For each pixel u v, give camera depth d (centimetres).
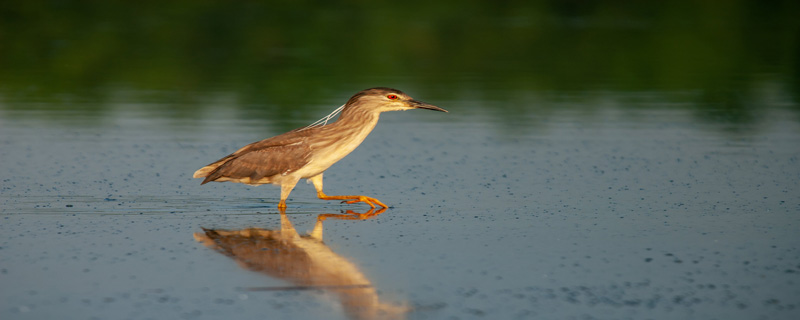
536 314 811
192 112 2131
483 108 2216
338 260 978
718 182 1420
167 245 1039
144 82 2598
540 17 4181
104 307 823
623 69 2916
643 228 1119
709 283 893
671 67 2961
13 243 1038
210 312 813
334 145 1272
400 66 2950
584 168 1537
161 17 4006
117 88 2494
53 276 912
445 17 4134
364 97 1302
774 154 1658
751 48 3362
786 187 1380
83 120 2012
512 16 4222
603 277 913
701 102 2311
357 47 3341
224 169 1267
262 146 1273
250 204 1280
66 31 3594
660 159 1617
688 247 1025
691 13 4303
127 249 1017
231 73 2756
